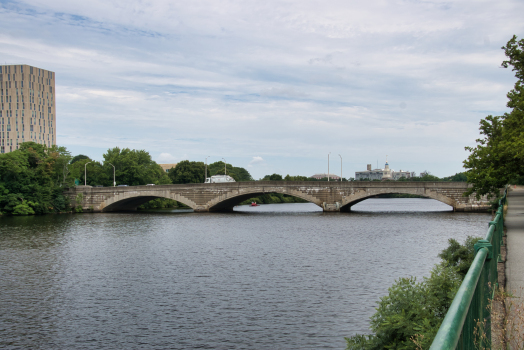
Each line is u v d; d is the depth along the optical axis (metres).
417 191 94.50
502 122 48.69
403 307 14.48
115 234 66.19
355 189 98.69
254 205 171.62
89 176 141.62
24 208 103.81
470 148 45.22
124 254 48.09
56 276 37.62
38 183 112.94
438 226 69.94
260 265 40.81
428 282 15.98
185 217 96.50
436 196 93.81
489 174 39.44
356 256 44.44
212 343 22.70
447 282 15.42
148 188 110.25
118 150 152.25
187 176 161.25
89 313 27.62
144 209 136.75
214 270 39.00
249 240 58.00
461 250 27.66
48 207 109.88
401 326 13.34
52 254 48.56
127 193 112.00
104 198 114.69
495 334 9.98
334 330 23.86
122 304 29.36
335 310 27.03
